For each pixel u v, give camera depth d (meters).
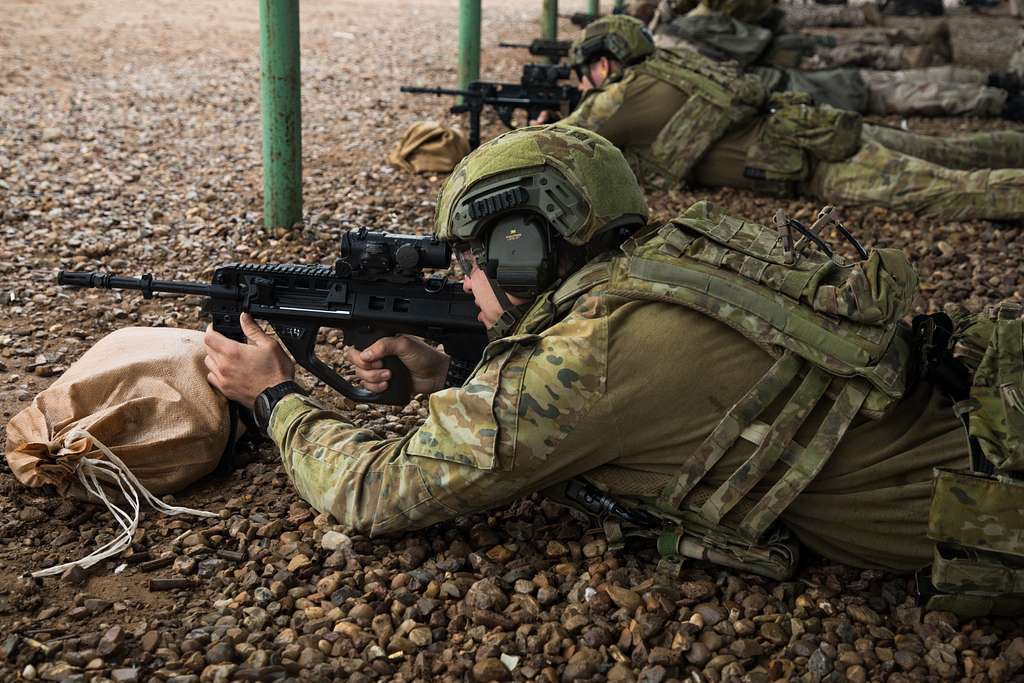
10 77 8.39
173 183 5.89
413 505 2.30
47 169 5.93
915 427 2.20
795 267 2.12
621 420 2.14
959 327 2.29
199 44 10.77
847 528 2.27
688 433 2.17
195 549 2.47
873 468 2.19
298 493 2.75
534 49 9.09
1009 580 2.07
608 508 2.34
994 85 8.14
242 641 2.15
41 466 2.55
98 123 7.15
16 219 5.05
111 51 9.95
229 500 2.75
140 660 2.06
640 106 5.82
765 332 2.08
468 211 2.15
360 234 2.63
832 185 5.69
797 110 5.72
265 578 2.39
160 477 2.68
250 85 8.88
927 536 2.12
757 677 2.06
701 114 5.75
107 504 2.56
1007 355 2.11
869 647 2.17
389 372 2.74
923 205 5.46
